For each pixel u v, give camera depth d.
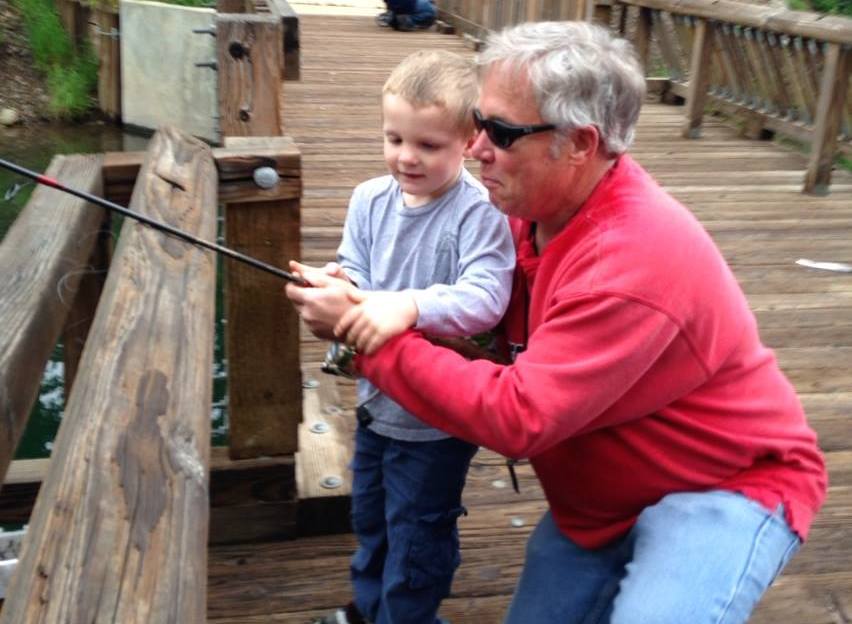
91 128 10.66
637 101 1.61
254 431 2.65
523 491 3.07
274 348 2.58
